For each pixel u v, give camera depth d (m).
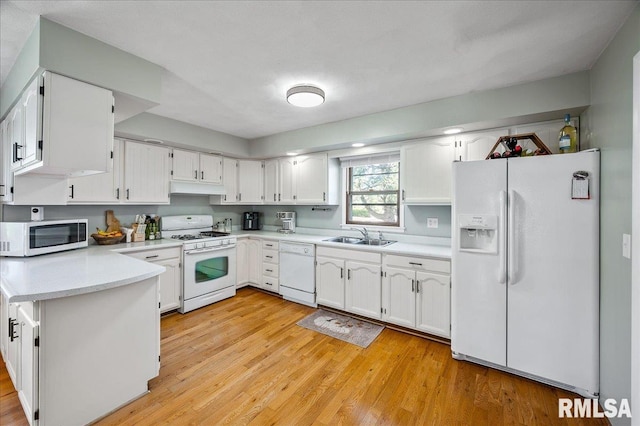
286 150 3.79
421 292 2.66
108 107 1.79
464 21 1.52
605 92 1.74
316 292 3.43
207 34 1.65
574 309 1.84
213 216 4.40
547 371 1.93
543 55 1.85
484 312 2.14
